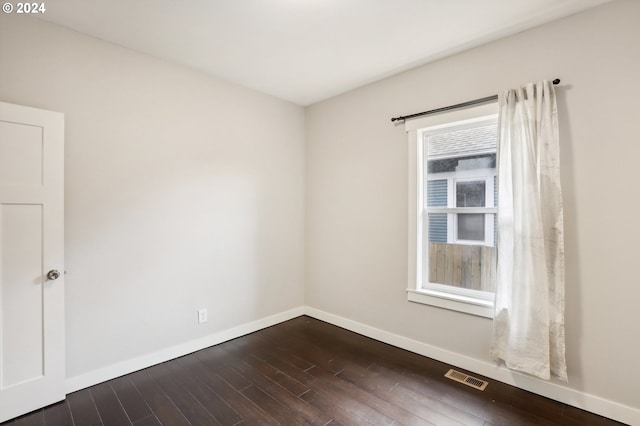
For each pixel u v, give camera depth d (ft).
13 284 6.52
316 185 12.66
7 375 6.44
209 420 6.50
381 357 9.31
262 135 11.55
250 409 6.86
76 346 7.56
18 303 6.57
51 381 6.93
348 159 11.46
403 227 9.93
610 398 6.51
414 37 7.89
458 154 9.09
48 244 6.89
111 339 8.09
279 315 12.20
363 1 6.50
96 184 7.86
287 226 12.45
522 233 7.17
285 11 6.84
